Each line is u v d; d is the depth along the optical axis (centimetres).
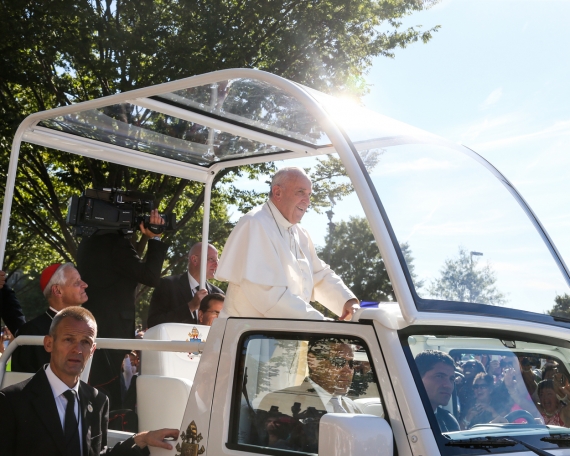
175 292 618
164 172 515
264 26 1334
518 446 247
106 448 343
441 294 274
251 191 1678
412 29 1359
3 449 316
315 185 1609
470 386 256
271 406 269
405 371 241
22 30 1253
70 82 1409
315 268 402
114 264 537
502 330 280
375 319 251
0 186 1498
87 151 477
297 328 271
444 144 347
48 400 326
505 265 312
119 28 1308
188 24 1288
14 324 596
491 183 347
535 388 276
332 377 257
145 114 407
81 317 339
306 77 1324
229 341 289
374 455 219
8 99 1409
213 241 1761
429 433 231
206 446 280
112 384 501
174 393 342
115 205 530
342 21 1331
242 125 411
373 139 306
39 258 2309
